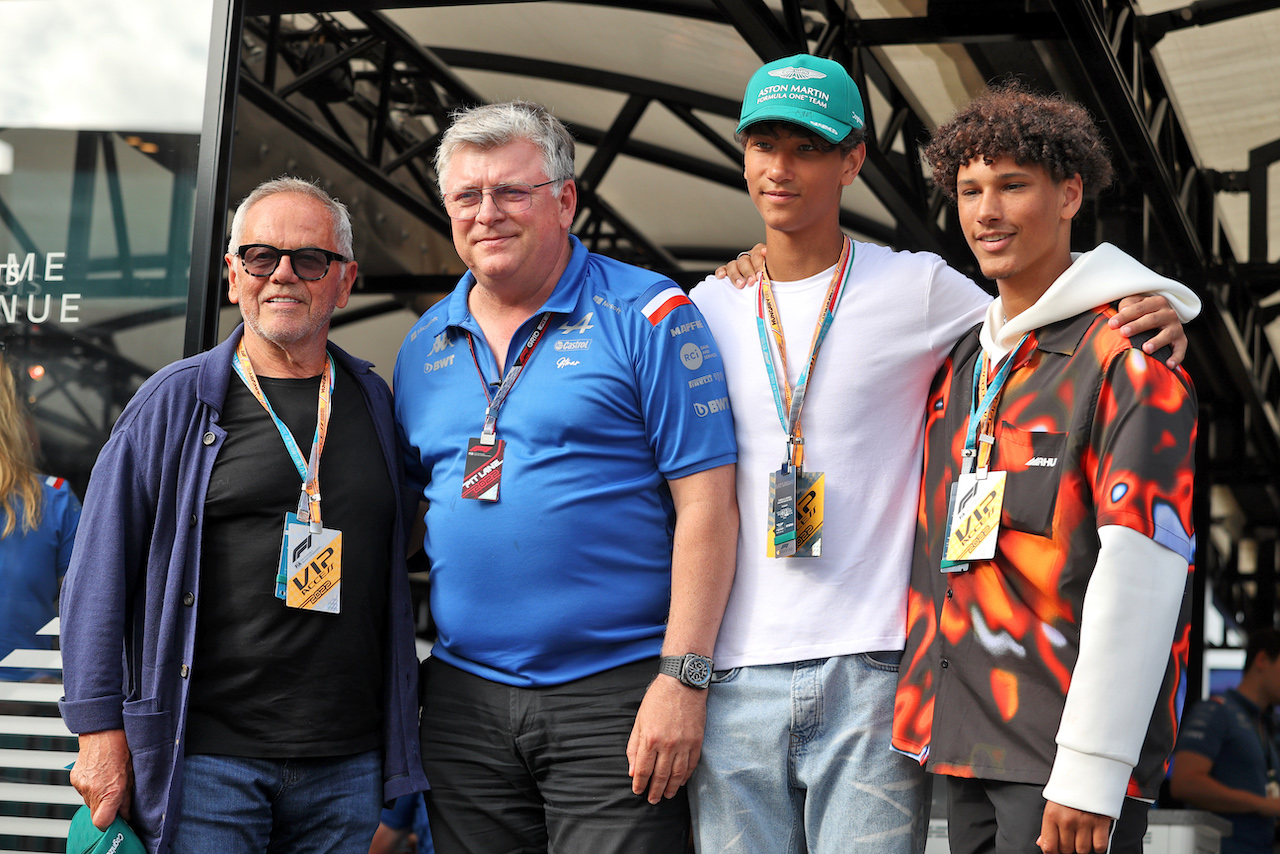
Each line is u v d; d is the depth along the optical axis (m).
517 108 2.19
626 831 2.03
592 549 2.06
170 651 2.01
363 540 2.14
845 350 2.10
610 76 5.95
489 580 2.08
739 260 2.32
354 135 5.93
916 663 1.97
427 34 5.80
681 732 1.99
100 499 2.06
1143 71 4.88
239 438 2.11
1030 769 1.76
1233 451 8.38
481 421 2.14
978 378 1.98
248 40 5.03
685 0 4.91
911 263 2.14
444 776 2.16
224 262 2.56
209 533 2.07
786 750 2.04
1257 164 5.96
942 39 4.33
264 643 2.03
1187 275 6.23
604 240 7.89
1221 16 4.62
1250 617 10.12
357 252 6.35
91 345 2.52
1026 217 1.87
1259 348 8.13
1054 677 1.77
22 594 2.45
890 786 2.00
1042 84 4.68
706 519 2.05
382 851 3.37
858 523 2.05
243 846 2.01
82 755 2.00
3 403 2.51
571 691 2.06
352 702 2.11
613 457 2.09
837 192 2.14
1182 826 3.36
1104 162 1.93
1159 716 1.73
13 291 2.55
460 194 2.12
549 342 2.15
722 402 2.12
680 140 6.59
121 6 2.62
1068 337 1.85
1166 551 1.68
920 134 5.38
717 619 2.04
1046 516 1.80
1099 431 1.77
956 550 1.88
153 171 2.55
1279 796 5.40
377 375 2.34
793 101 2.04
